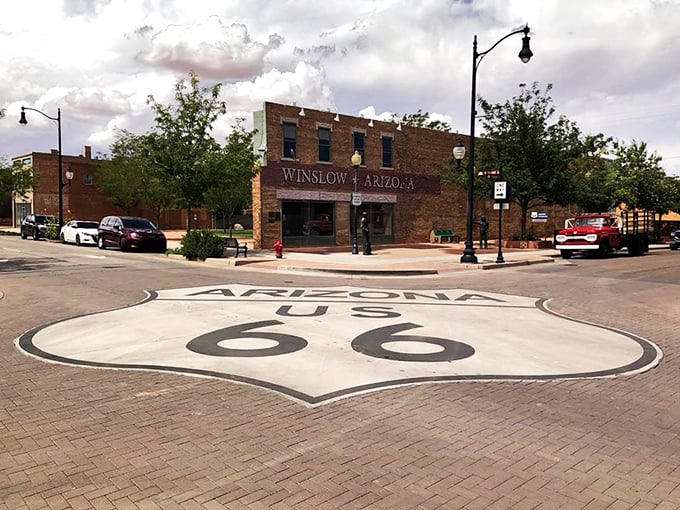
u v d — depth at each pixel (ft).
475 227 129.08
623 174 140.36
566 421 16.71
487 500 11.85
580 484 12.68
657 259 84.38
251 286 47.62
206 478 12.71
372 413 17.06
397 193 113.29
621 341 28.12
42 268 61.11
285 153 95.55
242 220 225.56
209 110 80.69
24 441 14.79
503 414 17.20
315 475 12.91
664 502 11.94
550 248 106.22
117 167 167.02
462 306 38.37
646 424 16.57
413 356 23.98
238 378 20.48
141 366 22.15
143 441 14.82
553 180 101.86
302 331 28.71
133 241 86.17
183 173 78.74
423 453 14.23
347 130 104.22
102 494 11.93
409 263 69.31
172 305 36.99
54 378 20.61
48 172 173.47
